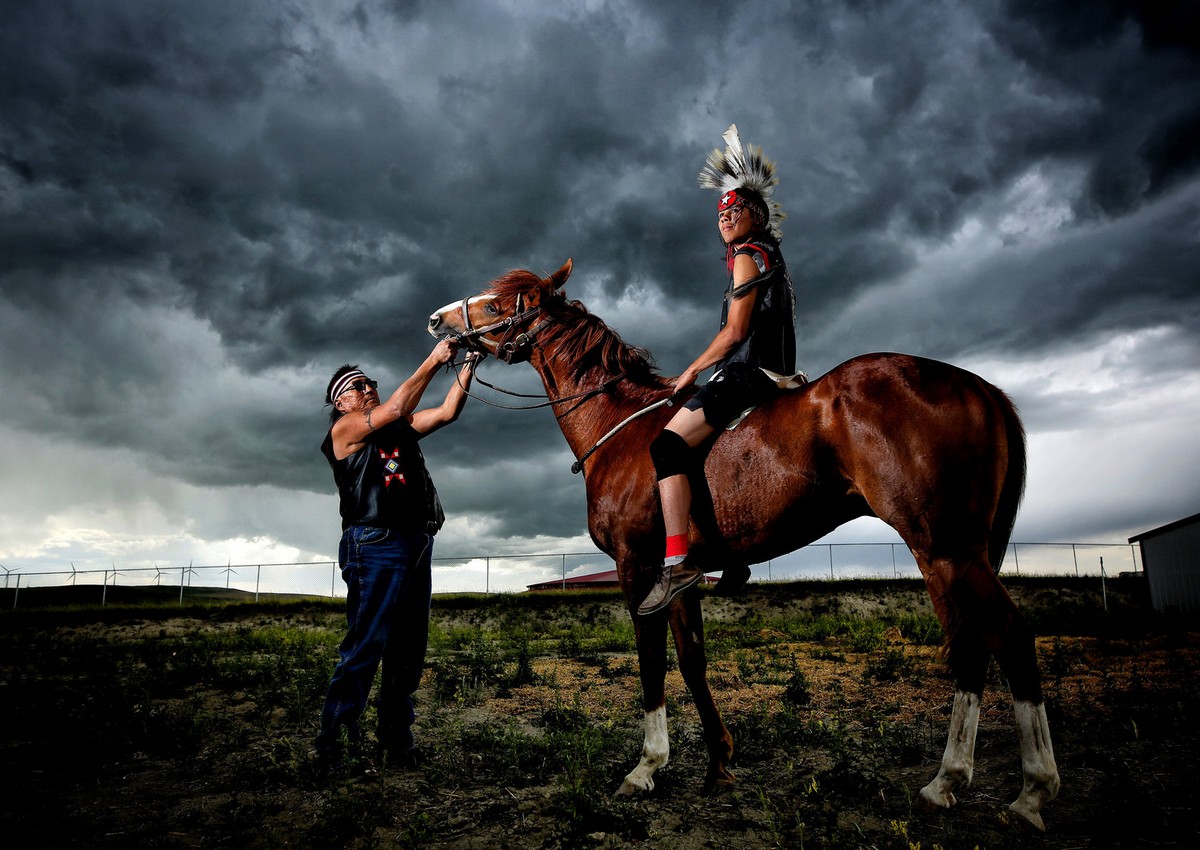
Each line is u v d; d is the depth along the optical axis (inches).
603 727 178.9
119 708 187.9
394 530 146.6
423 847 105.9
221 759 157.4
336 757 140.8
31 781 141.6
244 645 471.8
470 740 163.0
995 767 134.9
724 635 514.6
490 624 862.5
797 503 116.6
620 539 137.8
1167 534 815.1
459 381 161.5
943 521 103.7
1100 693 204.5
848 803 119.4
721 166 138.3
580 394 159.5
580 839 103.3
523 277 169.0
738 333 124.0
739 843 105.6
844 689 241.8
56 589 1135.6
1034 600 890.7
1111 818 100.9
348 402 158.2
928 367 112.3
